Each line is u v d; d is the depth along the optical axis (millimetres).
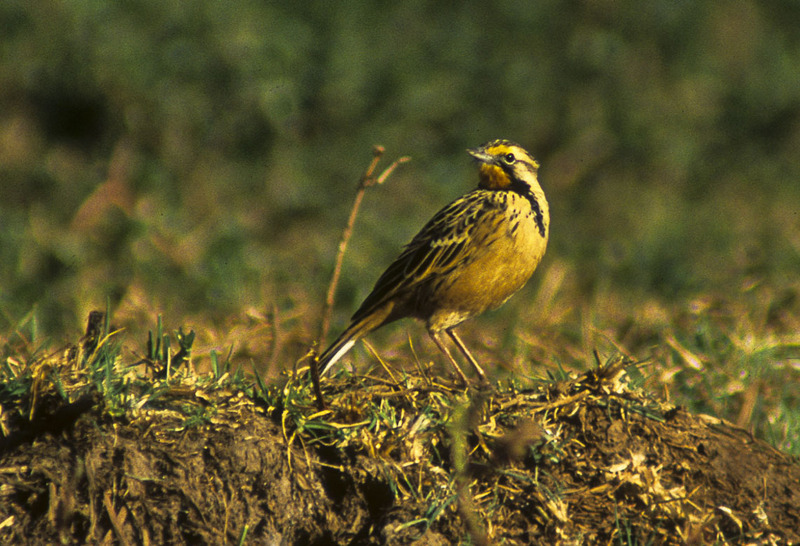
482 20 19750
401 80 18141
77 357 7672
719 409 9469
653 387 9664
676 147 18812
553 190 18531
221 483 7070
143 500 6973
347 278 13719
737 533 7148
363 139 17531
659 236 15336
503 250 9039
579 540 7023
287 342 11289
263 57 17375
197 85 17250
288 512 7102
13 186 16594
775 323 11672
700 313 11570
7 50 17766
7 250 13984
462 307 9242
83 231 15070
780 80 19891
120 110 17375
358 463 7203
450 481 7117
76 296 12672
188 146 16953
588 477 7312
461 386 8031
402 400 7707
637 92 19297
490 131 18328
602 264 14344
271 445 7191
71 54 17578
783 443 8805
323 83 17547
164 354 7859
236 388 7617
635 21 19984
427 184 17281
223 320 11914
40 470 6949
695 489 7352
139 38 17484
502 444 7172
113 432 7129
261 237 15938
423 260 9094
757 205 18047
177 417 7281
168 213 15258
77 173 16672
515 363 10484
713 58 20125
